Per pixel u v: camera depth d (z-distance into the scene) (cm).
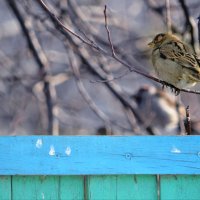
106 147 775
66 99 1617
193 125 1388
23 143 771
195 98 1519
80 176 783
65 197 782
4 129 1580
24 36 1476
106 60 1467
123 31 1572
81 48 1398
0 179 778
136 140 777
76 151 773
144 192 786
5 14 1622
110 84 1425
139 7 1598
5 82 1568
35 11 1441
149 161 778
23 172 768
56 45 1625
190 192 788
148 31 1555
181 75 1078
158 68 1099
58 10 1409
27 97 1563
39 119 1558
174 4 1473
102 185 784
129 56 1529
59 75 1498
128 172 775
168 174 784
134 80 1602
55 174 771
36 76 1525
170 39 1102
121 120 1572
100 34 1555
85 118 1588
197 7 1459
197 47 1246
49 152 772
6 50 1598
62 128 1574
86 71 1485
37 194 779
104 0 1563
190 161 780
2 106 1563
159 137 779
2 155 768
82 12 1517
